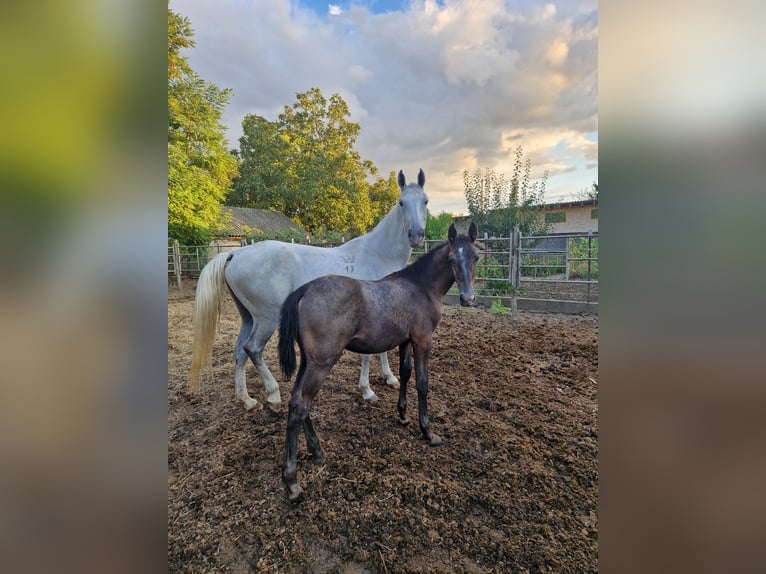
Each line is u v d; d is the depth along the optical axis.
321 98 22.73
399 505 1.79
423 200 3.03
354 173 24.16
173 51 10.59
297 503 1.82
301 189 21.03
